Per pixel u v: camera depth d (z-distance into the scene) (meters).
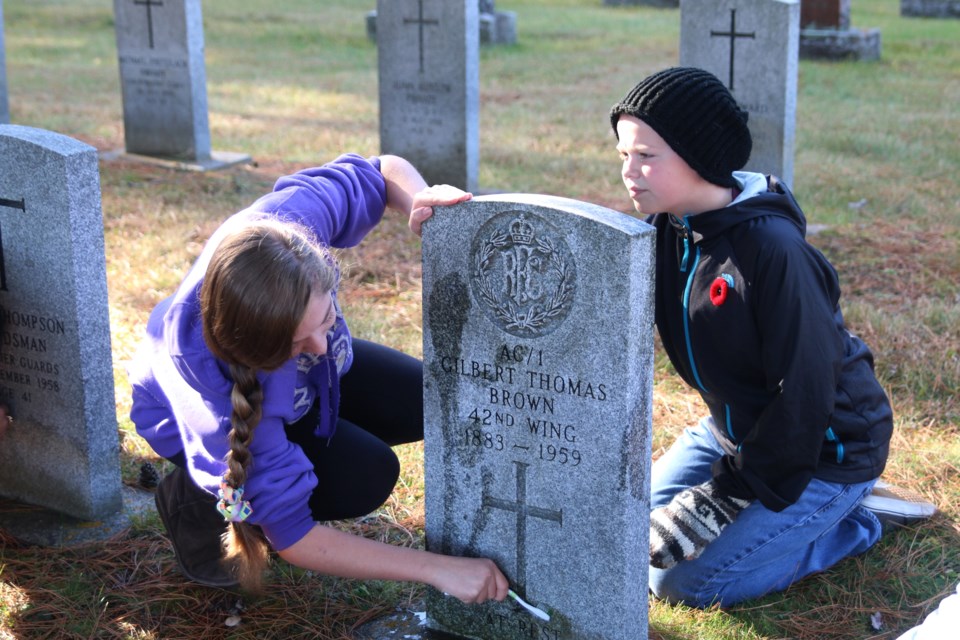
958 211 7.41
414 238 6.76
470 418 2.76
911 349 4.87
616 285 2.42
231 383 2.54
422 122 8.33
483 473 2.79
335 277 2.49
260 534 2.82
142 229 6.72
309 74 13.98
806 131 10.21
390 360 3.32
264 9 19.97
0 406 3.59
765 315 2.74
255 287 2.29
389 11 8.23
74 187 3.27
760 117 6.95
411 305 5.55
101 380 3.48
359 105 11.85
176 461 2.96
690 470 3.33
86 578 3.21
